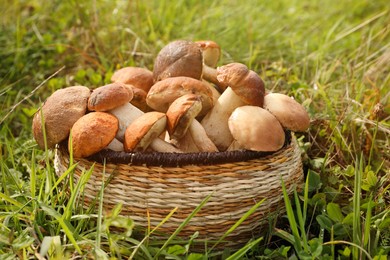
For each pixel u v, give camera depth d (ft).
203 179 2.49
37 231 2.53
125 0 4.89
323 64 4.30
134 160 2.47
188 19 4.80
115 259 2.36
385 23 5.14
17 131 3.72
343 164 3.21
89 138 2.52
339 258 2.47
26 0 4.93
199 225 2.55
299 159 2.79
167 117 2.62
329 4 6.00
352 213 2.57
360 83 3.80
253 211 2.48
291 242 2.50
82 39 4.44
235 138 2.58
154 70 2.96
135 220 2.56
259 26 5.00
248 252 2.65
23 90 4.04
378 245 2.61
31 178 2.63
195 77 2.87
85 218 2.58
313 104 3.60
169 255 2.44
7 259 2.41
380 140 3.33
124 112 2.73
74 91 2.75
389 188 2.92
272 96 2.75
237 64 2.76
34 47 4.38
